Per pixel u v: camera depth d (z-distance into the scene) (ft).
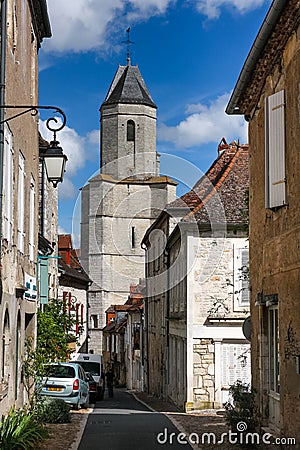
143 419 58.80
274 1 31.17
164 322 88.63
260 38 34.99
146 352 106.93
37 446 38.99
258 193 42.42
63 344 69.82
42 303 71.72
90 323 154.61
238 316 71.87
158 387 97.45
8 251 40.98
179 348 78.23
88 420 57.52
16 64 43.62
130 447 41.55
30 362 51.70
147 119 171.94
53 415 53.47
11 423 37.01
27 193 51.16
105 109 172.04
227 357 71.82
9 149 40.75
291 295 33.53
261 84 40.75
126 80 173.47
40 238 71.56
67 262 127.85
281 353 35.32
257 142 42.75
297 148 32.63
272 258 37.81
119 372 145.59
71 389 68.18
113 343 150.20
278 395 38.68
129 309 122.01
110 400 98.12
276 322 39.75
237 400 43.01
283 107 34.94
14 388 44.11
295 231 32.83
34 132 56.13
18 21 44.68
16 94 43.83
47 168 36.37
